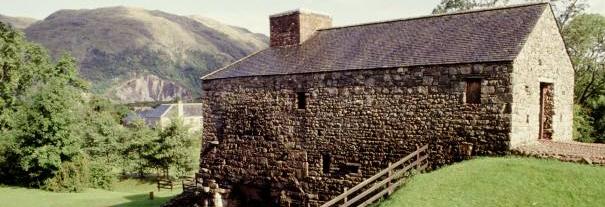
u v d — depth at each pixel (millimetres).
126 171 48531
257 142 23844
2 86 44156
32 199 33719
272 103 23250
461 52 18516
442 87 18438
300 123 22297
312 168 21953
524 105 17875
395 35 21984
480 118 17641
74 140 39969
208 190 25328
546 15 19672
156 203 31828
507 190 14703
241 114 24500
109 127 48969
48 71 46344
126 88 174750
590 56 36438
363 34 23438
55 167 39094
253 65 25047
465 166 16641
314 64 22297
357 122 20562
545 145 18062
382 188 19578
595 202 13852
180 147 43500
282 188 22953
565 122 22328
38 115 38406
